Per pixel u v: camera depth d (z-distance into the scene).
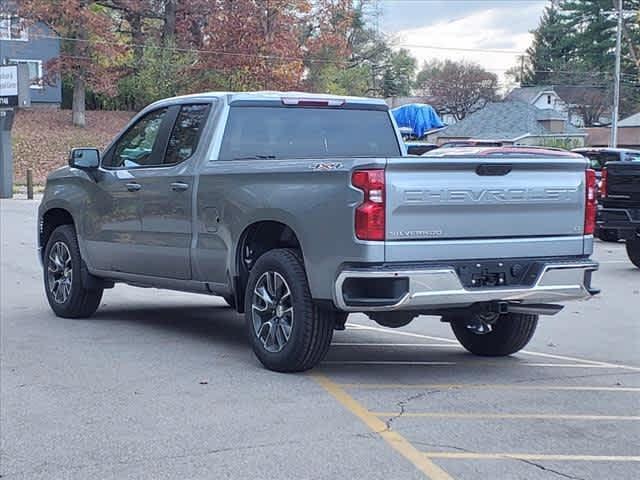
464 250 6.78
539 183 7.08
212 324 9.72
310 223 6.87
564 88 78.50
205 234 8.02
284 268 7.15
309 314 7.03
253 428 5.90
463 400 6.64
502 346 8.10
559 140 58.44
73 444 5.61
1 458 5.37
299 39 54.03
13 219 23.42
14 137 44.88
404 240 6.59
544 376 7.47
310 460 5.29
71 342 8.66
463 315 7.19
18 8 45.59
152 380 7.17
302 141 8.48
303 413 6.24
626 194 14.86
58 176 10.07
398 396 6.72
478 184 6.80
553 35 85.62
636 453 5.46
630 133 62.34
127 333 9.12
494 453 5.43
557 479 5.00
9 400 6.61
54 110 52.41
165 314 10.38
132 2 49.53
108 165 9.42
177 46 51.94
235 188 7.64
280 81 50.62
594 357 8.30
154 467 5.19
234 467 5.18
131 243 8.91
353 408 6.37
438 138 60.38
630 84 70.31
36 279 13.14
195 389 6.88
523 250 7.03
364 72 73.06
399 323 7.18
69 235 9.79
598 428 5.96
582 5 70.31
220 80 50.59
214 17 50.41
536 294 7.06
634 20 49.12
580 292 7.30
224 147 8.16
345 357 8.15
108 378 7.24
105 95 52.12
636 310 11.14
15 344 8.55
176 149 8.55
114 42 48.38
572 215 7.29
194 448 5.51
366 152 8.71
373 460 5.29
